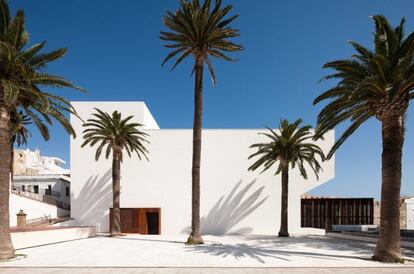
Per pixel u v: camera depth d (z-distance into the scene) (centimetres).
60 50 1523
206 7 2028
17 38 1483
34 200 3125
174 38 2052
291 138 2722
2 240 1380
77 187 3388
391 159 1363
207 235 3123
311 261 1338
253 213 3381
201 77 2123
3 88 1402
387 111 1367
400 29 1398
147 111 3716
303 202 3631
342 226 3194
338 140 1598
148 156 3431
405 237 2066
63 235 2286
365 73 1409
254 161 3450
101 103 3459
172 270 1155
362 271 1134
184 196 3391
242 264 1269
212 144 3472
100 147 2814
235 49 2095
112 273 1104
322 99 1541
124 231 3341
